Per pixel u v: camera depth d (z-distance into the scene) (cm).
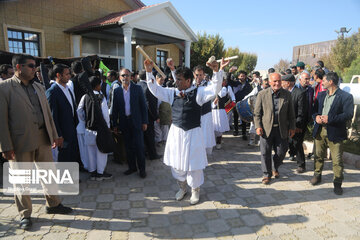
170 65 344
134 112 413
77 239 267
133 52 1506
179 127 319
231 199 358
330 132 365
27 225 281
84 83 375
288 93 396
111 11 1296
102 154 408
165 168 478
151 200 354
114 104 429
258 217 312
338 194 369
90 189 386
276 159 418
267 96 391
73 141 375
